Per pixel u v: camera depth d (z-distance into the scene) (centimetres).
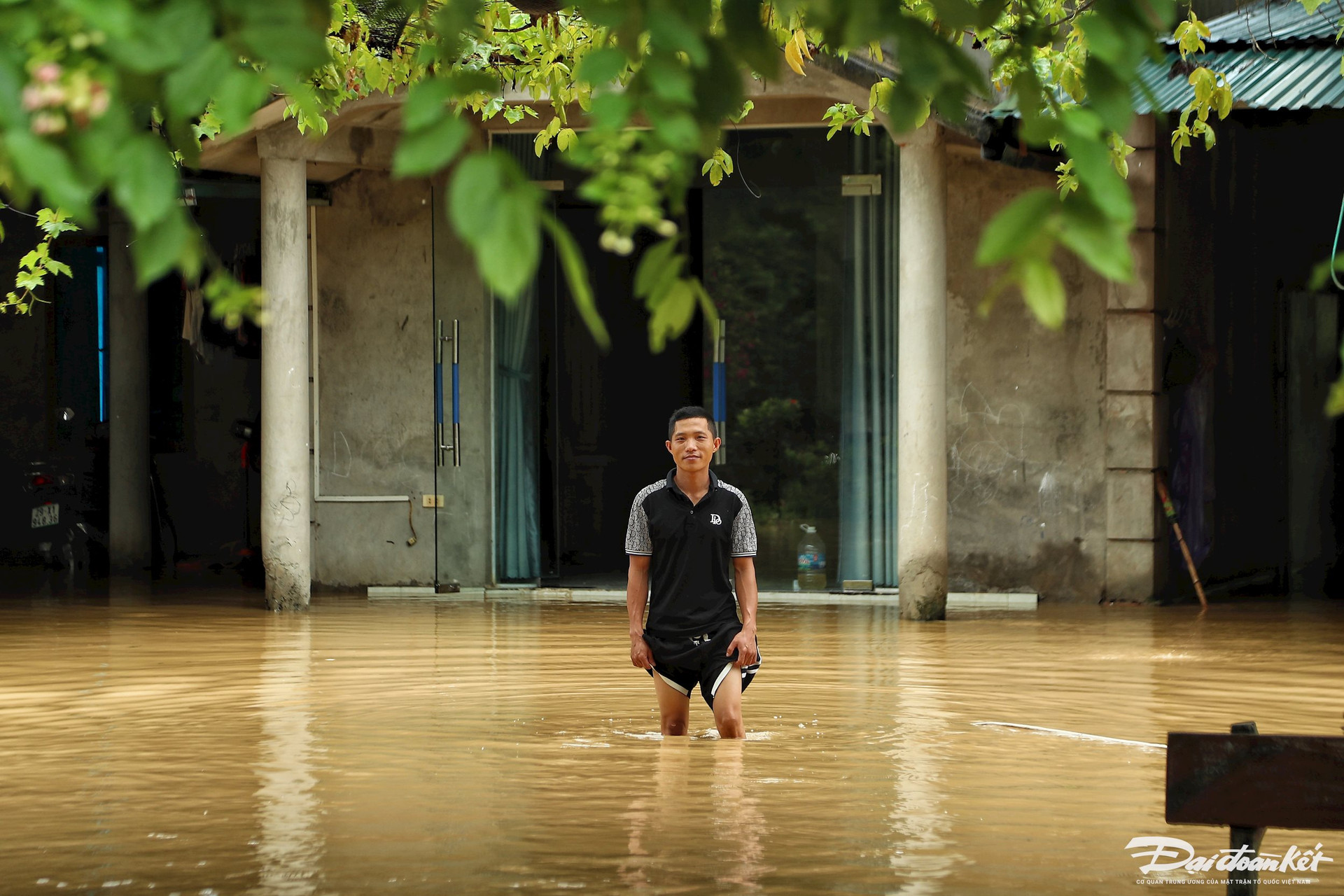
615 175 229
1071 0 782
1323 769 421
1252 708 906
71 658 1141
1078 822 593
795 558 1617
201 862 530
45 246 1047
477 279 1642
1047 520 1541
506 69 970
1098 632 1312
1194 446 1611
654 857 533
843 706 912
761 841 556
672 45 243
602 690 982
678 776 687
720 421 1630
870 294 1588
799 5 274
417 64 337
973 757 735
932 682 1016
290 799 636
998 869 518
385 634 1301
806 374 1611
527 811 611
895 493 1588
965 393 1556
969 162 1549
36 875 513
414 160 215
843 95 1398
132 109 250
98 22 215
